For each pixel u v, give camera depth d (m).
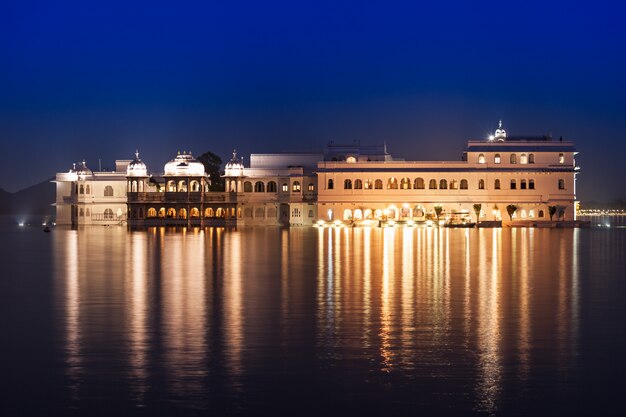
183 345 22.48
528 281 38.50
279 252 61.06
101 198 145.50
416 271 44.00
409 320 26.50
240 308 29.16
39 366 20.14
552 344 22.59
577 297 32.25
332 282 37.94
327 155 150.12
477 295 32.88
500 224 132.88
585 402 17.36
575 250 64.06
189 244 73.62
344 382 18.78
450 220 130.62
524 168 136.00
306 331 24.53
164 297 32.19
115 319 26.67
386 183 137.75
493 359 20.84
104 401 17.42
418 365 20.25
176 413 16.72
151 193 138.75
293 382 18.78
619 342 22.86
